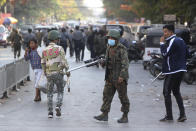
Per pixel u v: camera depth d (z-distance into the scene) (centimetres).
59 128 1931
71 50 7025
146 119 2184
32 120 2116
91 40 6016
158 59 4281
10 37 6438
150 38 5084
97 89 3312
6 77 2784
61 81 2206
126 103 2069
